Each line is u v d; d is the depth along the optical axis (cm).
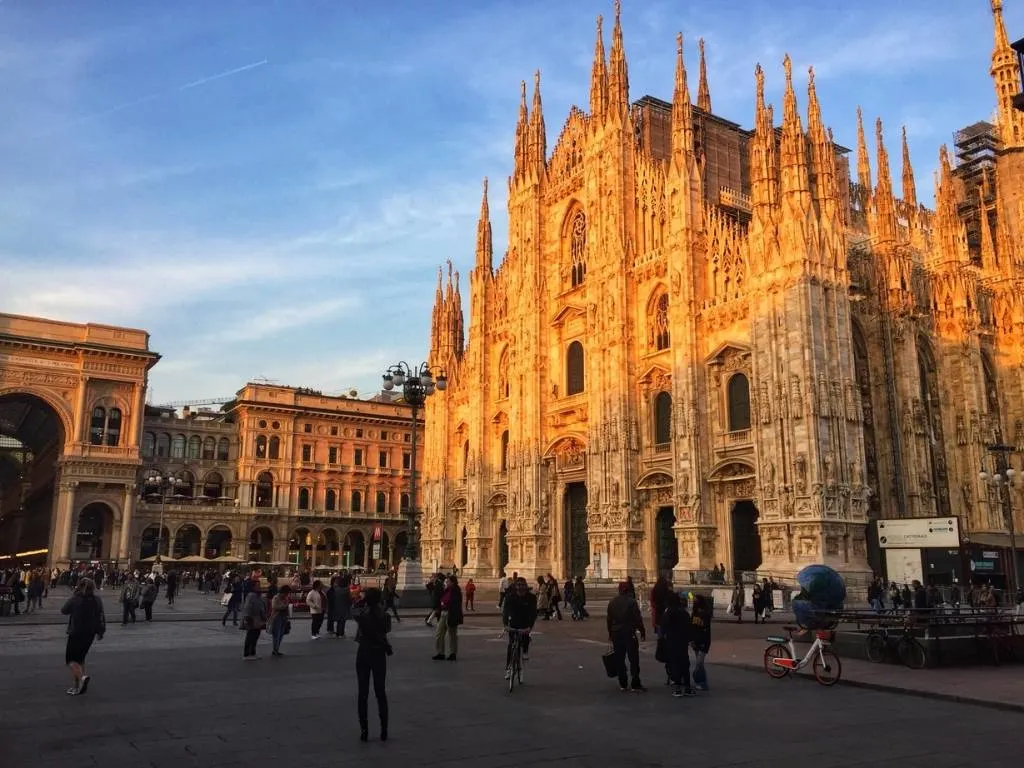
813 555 4712
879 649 2334
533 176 7775
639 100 7125
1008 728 1476
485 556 7844
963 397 6244
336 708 1612
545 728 1445
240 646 2730
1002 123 7919
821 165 5331
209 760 1210
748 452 5334
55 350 9306
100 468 9325
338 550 11681
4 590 4238
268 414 11444
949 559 4603
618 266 6406
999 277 6994
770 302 5162
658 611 1958
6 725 1444
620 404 6219
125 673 2078
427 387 4181
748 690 1886
